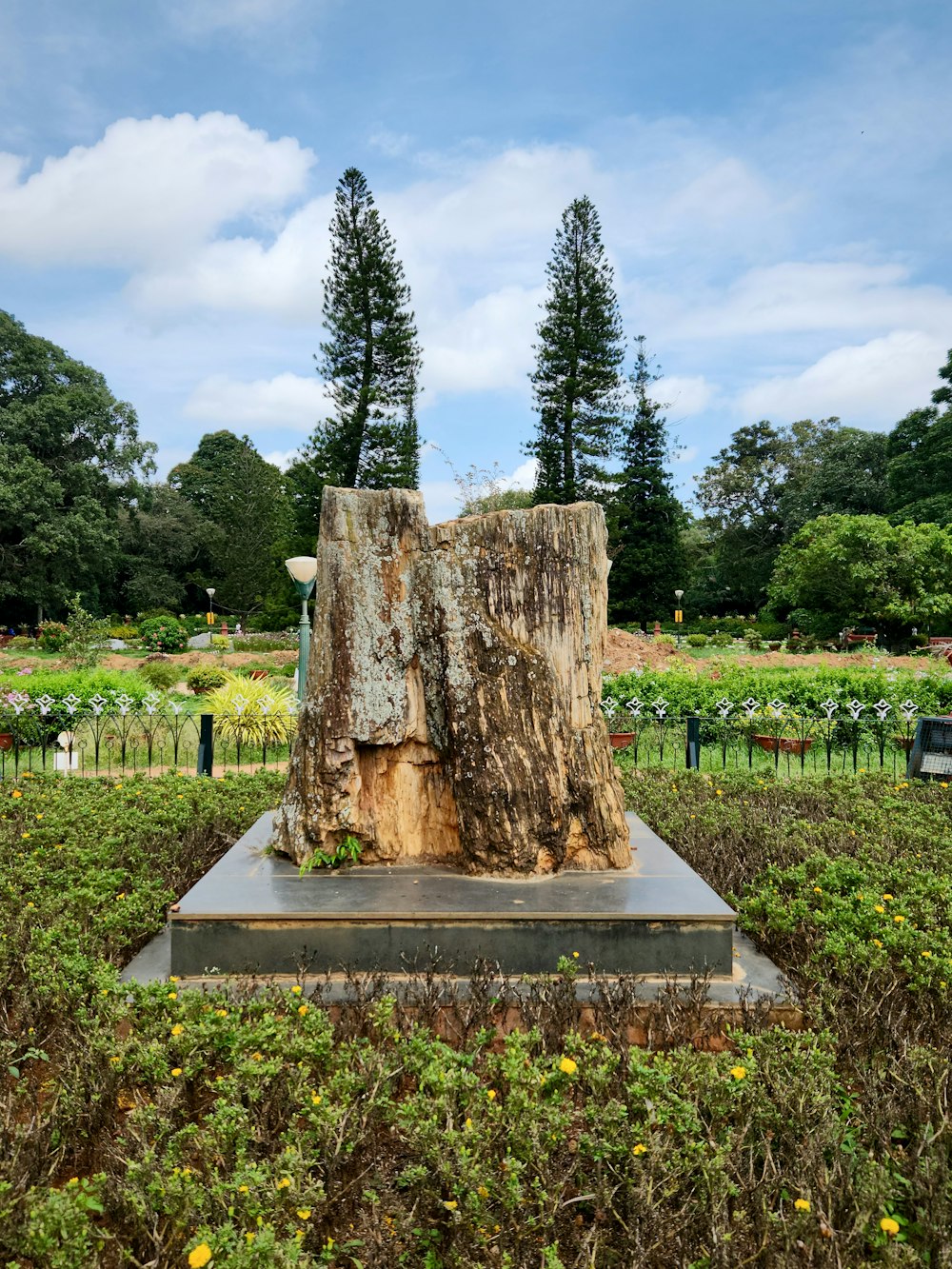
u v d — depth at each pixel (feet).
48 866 13.57
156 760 30.07
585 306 80.07
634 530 106.73
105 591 120.78
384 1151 7.23
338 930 9.99
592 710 11.82
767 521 125.80
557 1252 6.14
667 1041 8.91
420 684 11.62
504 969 10.00
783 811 17.61
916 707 31.58
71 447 103.65
